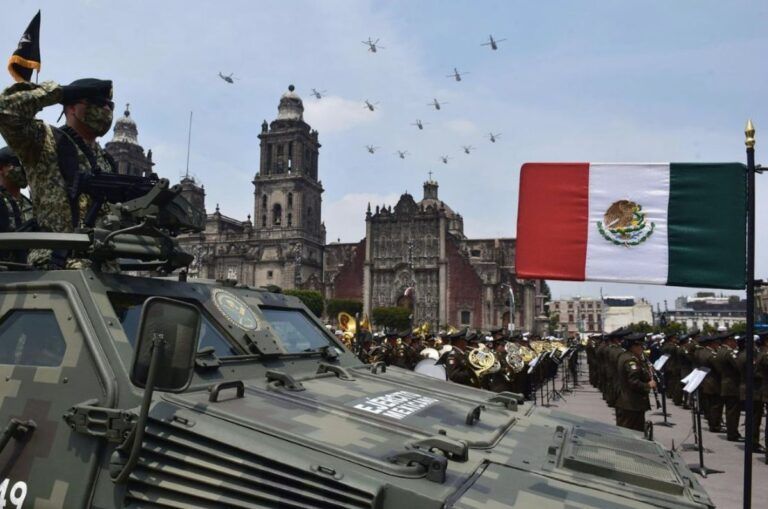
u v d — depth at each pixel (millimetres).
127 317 4434
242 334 5297
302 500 3119
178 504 3275
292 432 3594
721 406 17156
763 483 11320
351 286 96312
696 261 6105
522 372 19516
